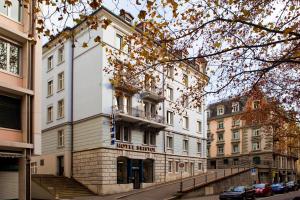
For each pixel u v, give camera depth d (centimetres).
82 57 3762
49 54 4216
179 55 1142
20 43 2359
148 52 1175
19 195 2292
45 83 4250
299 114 2427
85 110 3650
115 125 3562
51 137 4025
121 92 1531
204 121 5381
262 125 2962
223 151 7600
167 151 4372
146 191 3425
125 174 3706
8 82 2256
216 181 3878
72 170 3694
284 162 7362
